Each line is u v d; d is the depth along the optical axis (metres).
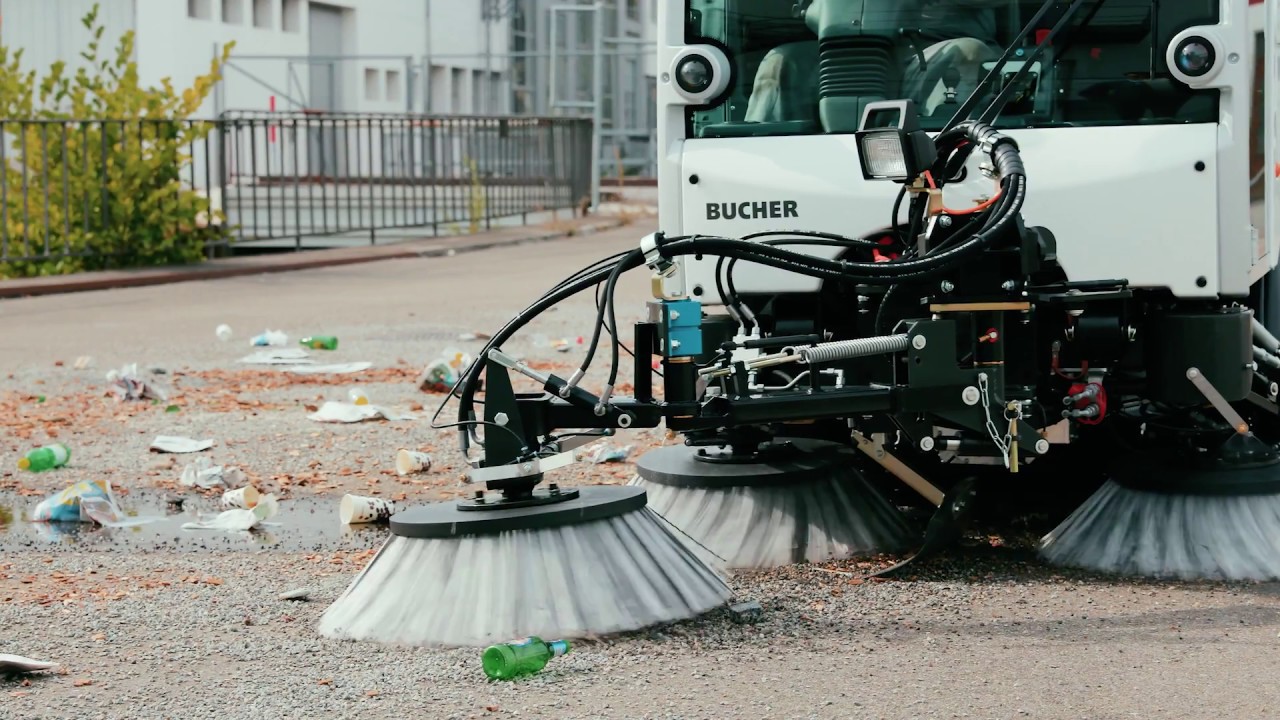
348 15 34.41
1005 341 5.59
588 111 35.69
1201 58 5.80
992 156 5.43
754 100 6.49
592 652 4.77
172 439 8.95
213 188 26.88
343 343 13.34
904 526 6.25
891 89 6.43
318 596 5.67
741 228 6.30
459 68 35.88
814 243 6.00
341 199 28.20
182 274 19.53
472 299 16.84
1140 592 5.47
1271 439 6.75
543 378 5.05
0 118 20.11
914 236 5.61
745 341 5.49
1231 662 4.64
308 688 4.52
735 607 5.17
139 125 20.48
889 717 4.19
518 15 35.91
